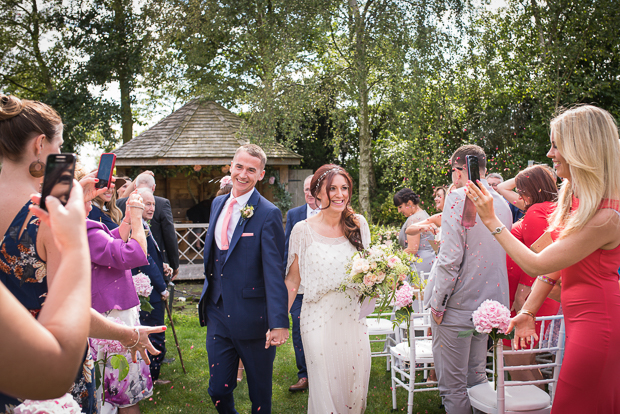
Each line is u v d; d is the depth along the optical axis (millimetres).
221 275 3104
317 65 14812
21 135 1542
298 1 12062
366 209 13234
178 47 16969
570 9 13344
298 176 12469
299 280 3145
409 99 11484
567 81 13359
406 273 2867
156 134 11938
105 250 2412
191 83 18141
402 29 11383
